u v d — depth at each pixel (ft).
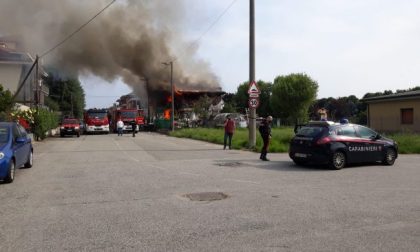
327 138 41.11
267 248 16.74
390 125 107.55
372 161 43.80
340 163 41.24
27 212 22.95
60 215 22.24
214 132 104.53
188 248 16.76
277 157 53.36
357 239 17.94
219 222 20.68
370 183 32.60
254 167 42.39
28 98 146.41
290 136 74.69
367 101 115.44
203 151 63.10
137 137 115.65
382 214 22.35
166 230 19.31
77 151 63.41
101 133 149.28
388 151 45.01
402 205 24.56
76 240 17.85
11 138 34.94
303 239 17.93
